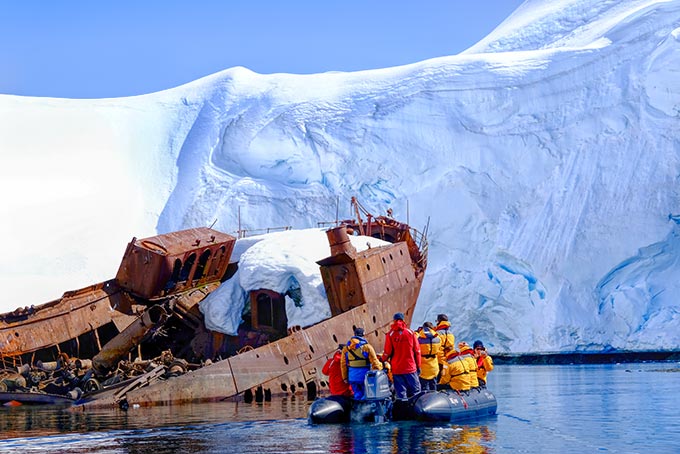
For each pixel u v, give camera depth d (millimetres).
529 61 76750
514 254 66188
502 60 78000
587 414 20219
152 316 28375
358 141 76000
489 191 70125
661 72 70562
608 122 70562
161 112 87750
